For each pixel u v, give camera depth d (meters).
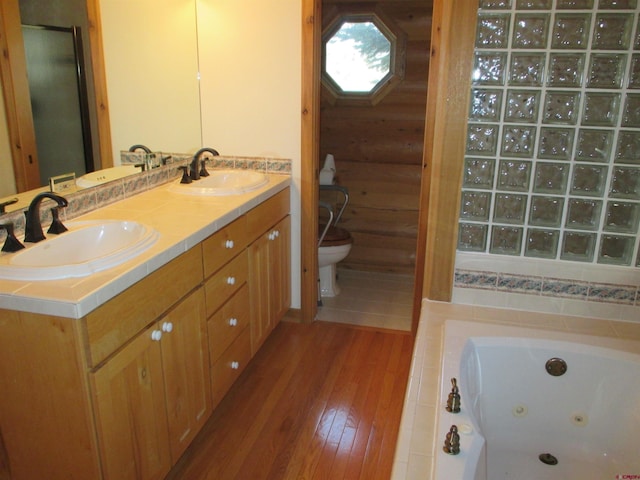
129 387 1.47
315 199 2.83
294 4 2.52
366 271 3.91
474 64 2.07
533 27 2.00
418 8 3.32
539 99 2.05
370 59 3.51
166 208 2.10
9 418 1.41
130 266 1.46
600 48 1.96
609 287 2.15
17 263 1.45
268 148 2.77
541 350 1.92
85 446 1.38
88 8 1.98
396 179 3.68
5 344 1.33
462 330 2.00
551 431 1.93
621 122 2.00
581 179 2.10
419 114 3.51
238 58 2.67
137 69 2.29
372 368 2.57
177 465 1.90
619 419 1.83
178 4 2.52
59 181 1.87
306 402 2.29
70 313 1.25
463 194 2.22
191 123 2.74
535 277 2.22
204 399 1.96
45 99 1.80
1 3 1.62
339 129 3.66
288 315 3.07
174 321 1.69
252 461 1.93
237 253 2.18
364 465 1.92
